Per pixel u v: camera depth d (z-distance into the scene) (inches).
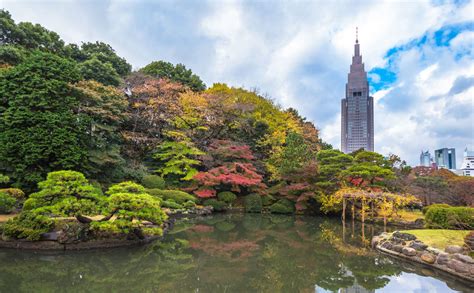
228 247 314.8
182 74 1015.6
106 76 684.7
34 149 429.4
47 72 487.8
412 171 796.0
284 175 697.0
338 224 514.3
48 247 267.4
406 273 231.9
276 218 596.4
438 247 259.8
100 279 205.3
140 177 621.9
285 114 996.6
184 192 634.2
